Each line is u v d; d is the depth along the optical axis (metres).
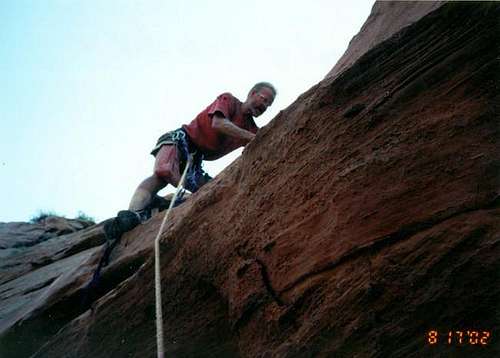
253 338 2.95
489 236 2.19
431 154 2.52
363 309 2.41
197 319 3.48
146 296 3.69
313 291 2.67
